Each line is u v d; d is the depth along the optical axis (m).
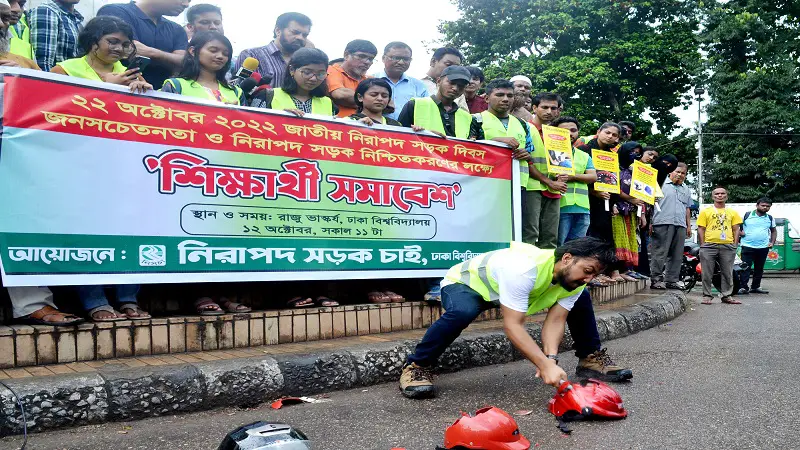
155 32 5.52
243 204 4.28
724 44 27.55
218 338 4.05
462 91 5.57
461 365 4.42
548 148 6.10
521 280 3.51
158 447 2.87
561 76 23.94
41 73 3.67
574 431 3.12
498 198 5.56
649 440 2.97
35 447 2.84
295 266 4.46
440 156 5.23
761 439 2.95
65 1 5.06
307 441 2.45
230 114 4.28
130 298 4.07
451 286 3.89
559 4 25.31
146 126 3.97
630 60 24.42
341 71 6.07
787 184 25.92
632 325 5.93
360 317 4.66
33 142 3.62
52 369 3.40
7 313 3.82
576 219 6.75
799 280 14.14
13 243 3.54
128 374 3.27
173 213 4.03
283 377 3.66
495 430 2.75
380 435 3.07
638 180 7.46
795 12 27.22
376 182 4.88
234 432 2.49
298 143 4.53
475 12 26.80
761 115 25.42
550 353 3.74
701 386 3.93
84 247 3.73
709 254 8.82
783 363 4.54
